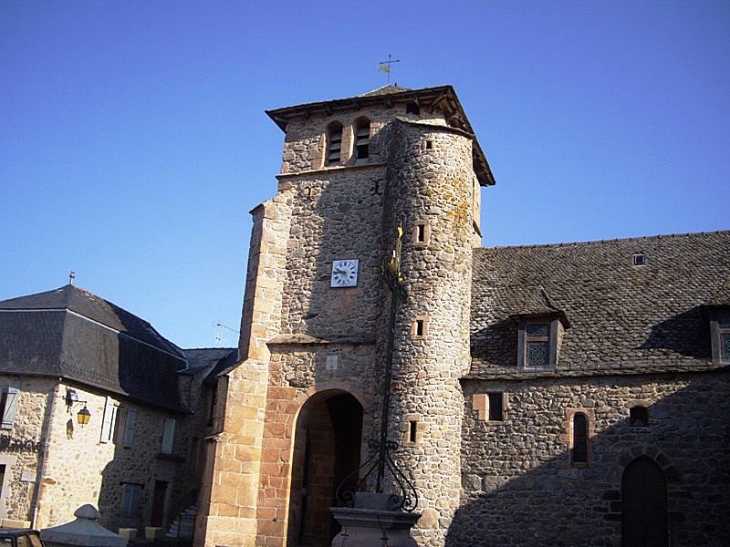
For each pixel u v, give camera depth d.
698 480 18.25
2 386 25.66
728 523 17.77
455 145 22.83
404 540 11.18
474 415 20.77
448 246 21.75
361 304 22.92
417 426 20.09
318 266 23.92
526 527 19.38
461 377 21.05
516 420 20.33
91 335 28.09
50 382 25.53
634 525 18.56
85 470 26.30
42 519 24.20
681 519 18.12
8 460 24.86
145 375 30.28
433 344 20.72
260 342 23.20
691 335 20.05
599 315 21.66
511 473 19.95
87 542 15.58
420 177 22.36
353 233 23.84
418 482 19.64
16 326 27.14
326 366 22.45
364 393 21.72
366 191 24.17
